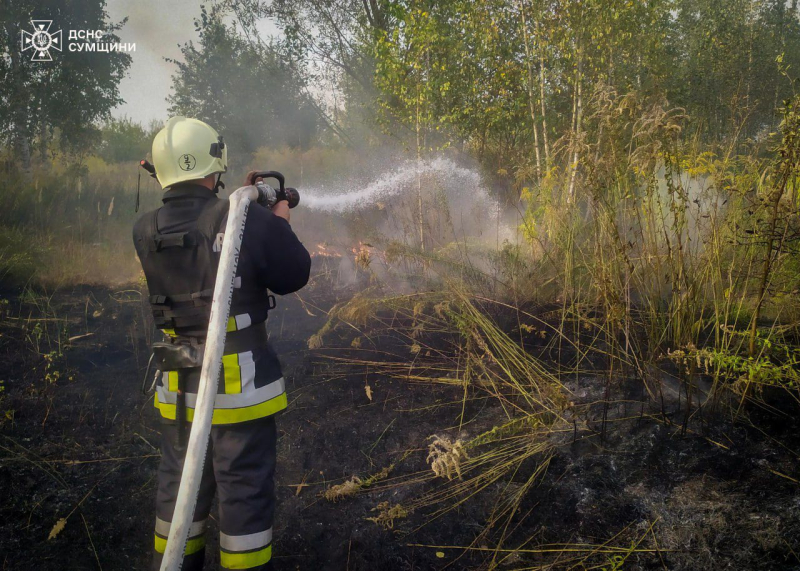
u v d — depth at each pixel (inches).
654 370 131.6
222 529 77.0
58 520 110.2
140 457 128.8
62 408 148.9
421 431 131.0
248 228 76.7
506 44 260.5
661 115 125.0
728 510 95.8
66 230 328.2
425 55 264.5
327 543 103.0
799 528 89.7
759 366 109.2
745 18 438.0
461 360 157.2
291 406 146.6
